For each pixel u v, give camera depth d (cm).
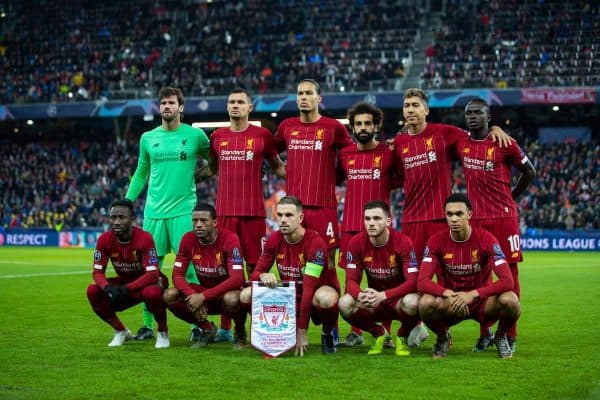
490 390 588
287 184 856
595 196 3316
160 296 780
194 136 892
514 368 670
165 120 893
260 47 3959
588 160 3481
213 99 3512
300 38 3981
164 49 4059
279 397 566
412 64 3769
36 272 1841
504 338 726
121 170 3875
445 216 806
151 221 898
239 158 862
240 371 658
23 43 4184
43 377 633
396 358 722
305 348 758
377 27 3978
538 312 1072
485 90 3262
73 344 799
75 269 1956
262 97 3456
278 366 680
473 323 974
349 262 771
